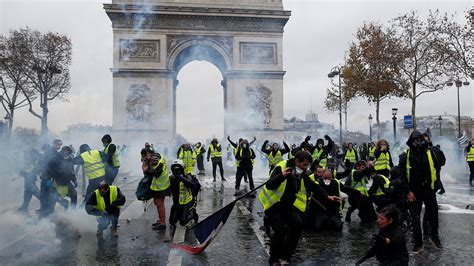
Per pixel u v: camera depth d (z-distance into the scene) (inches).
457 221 609.3
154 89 2610.7
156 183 582.2
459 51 1920.5
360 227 592.4
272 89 2709.2
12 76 2356.1
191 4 2655.0
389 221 339.3
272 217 389.7
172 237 525.0
